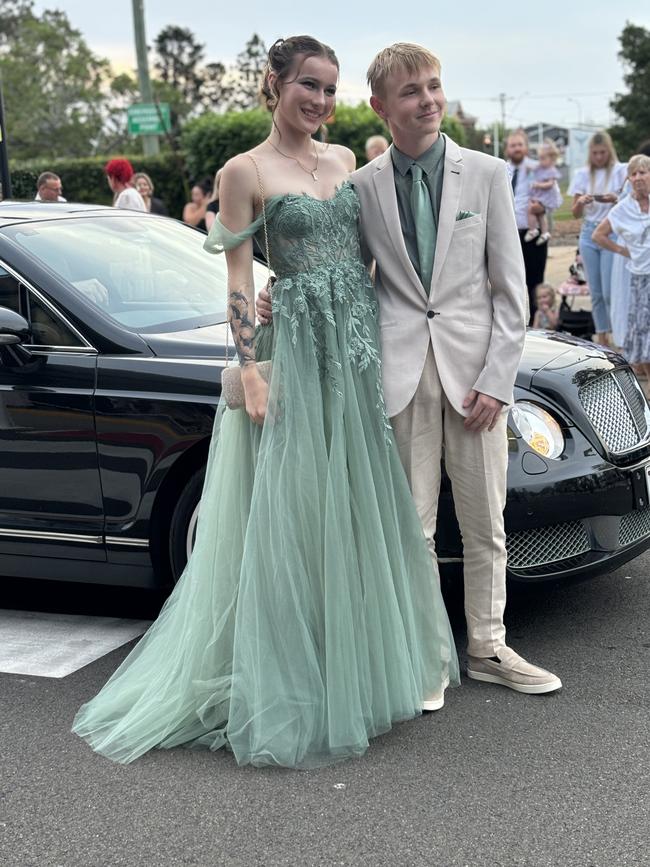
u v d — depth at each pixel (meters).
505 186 3.44
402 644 3.34
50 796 3.09
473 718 3.44
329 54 3.29
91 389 4.10
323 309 3.29
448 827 2.83
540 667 3.79
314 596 3.29
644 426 4.19
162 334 4.23
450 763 3.17
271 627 3.29
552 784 3.03
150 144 20.44
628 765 3.11
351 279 3.37
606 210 8.92
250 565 3.31
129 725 3.43
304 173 3.35
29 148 60.47
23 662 4.05
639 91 60.81
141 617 4.51
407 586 3.40
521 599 4.45
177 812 2.98
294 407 3.29
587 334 9.48
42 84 61.47
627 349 8.11
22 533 4.29
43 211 4.90
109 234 4.82
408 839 2.79
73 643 4.23
